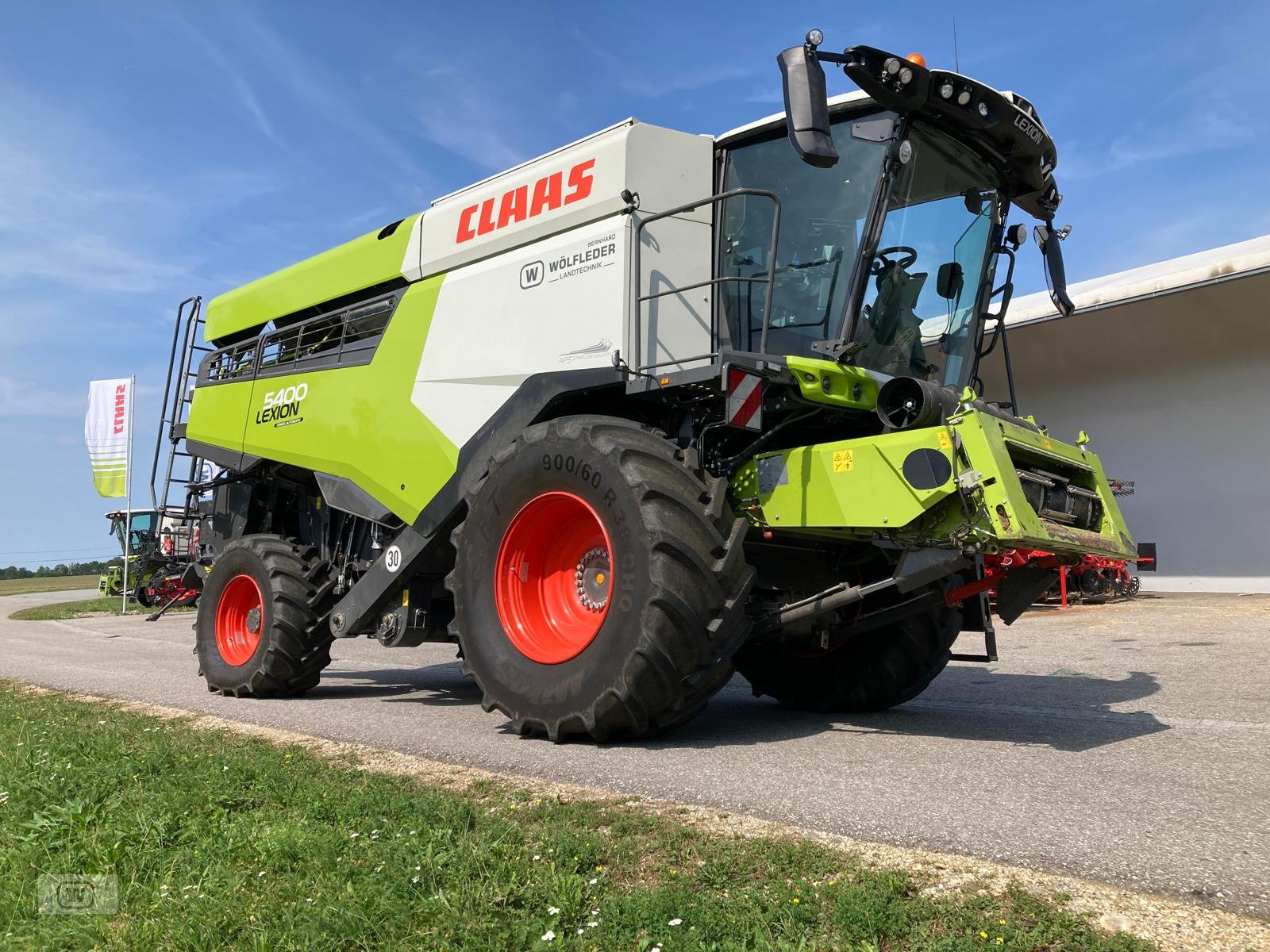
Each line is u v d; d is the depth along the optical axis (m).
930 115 4.89
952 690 6.81
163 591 22.97
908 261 5.25
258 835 3.02
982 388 6.00
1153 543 17.61
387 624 6.34
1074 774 3.83
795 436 5.25
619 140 5.31
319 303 7.57
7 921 2.51
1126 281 19.11
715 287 5.48
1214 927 2.26
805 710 6.12
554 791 3.65
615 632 4.42
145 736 4.99
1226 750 4.29
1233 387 16.70
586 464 4.68
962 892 2.49
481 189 6.30
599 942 2.23
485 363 5.84
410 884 2.56
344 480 6.84
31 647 12.56
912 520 4.23
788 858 2.72
